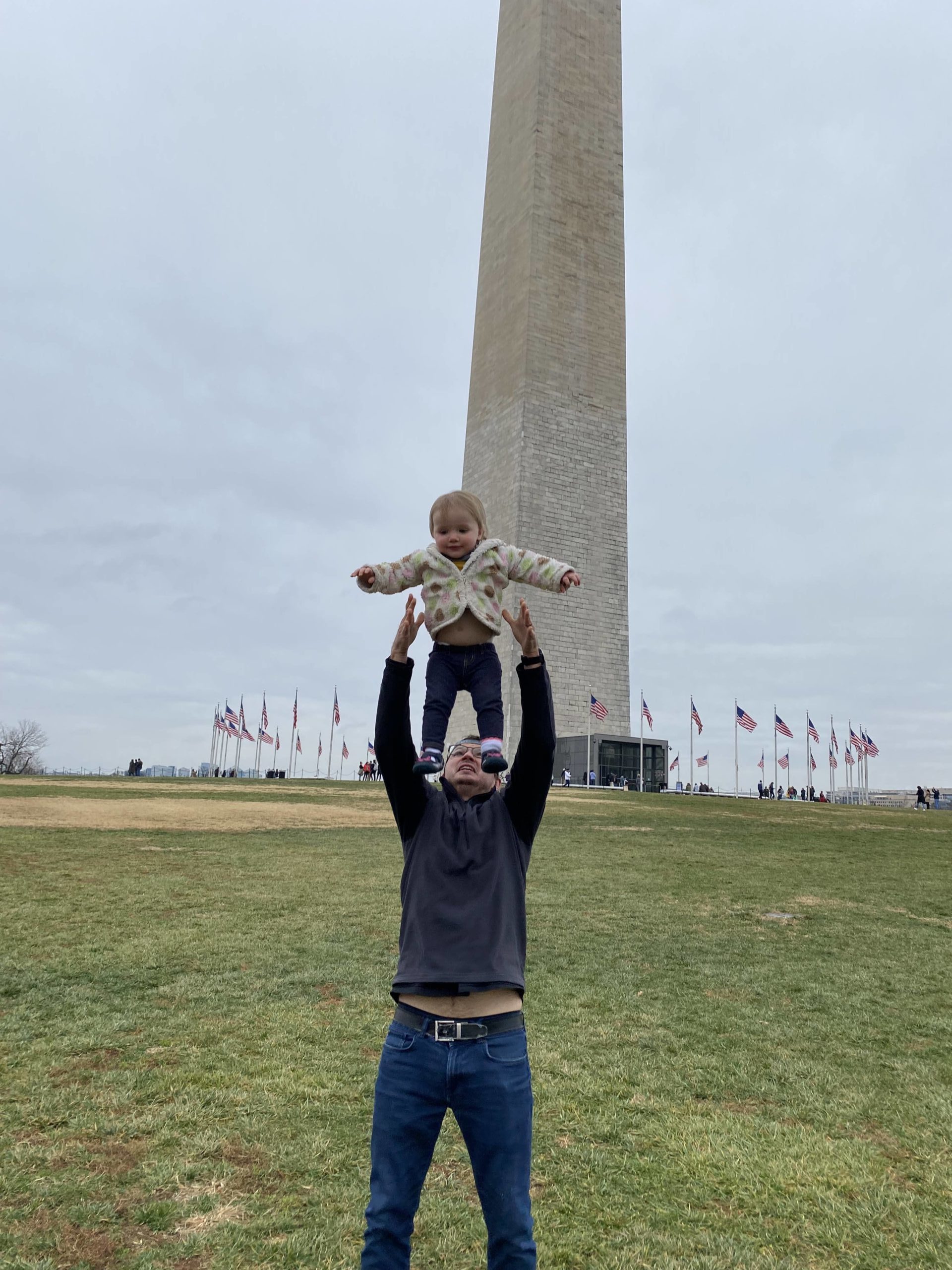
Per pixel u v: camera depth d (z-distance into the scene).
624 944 12.27
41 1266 4.49
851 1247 4.94
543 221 63.12
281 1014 8.66
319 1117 6.35
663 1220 5.18
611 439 63.62
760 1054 7.96
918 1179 5.73
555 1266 4.69
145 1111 6.36
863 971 11.16
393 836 24.44
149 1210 5.06
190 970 10.18
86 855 18.91
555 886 16.98
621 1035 8.38
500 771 4.13
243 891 15.27
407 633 4.06
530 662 4.08
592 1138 6.20
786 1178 5.69
